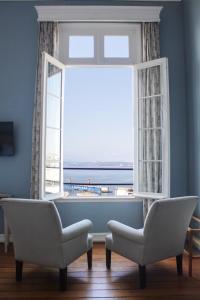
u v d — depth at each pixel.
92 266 2.92
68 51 3.97
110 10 3.82
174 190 3.86
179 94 3.93
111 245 2.79
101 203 3.89
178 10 3.98
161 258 2.55
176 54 3.95
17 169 3.83
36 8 3.80
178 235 2.64
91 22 3.91
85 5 3.85
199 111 3.47
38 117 3.72
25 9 3.92
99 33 3.98
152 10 3.83
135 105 3.86
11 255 3.27
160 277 2.65
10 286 2.46
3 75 3.88
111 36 4.00
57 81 3.86
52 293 2.33
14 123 3.85
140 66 3.81
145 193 3.72
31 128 3.84
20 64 3.89
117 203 3.89
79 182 5.00
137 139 3.82
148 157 3.75
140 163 3.82
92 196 3.92
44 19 3.83
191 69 3.71
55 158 3.82
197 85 3.52
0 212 3.81
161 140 3.69
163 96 3.63
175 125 3.91
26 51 3.90
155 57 3.81
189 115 3.80
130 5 3.91
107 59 3.97
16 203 2.39
